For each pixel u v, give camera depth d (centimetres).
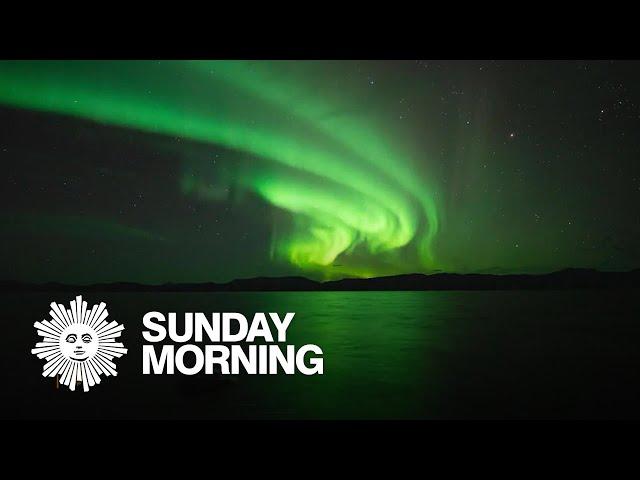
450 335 2155
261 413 921
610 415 859
